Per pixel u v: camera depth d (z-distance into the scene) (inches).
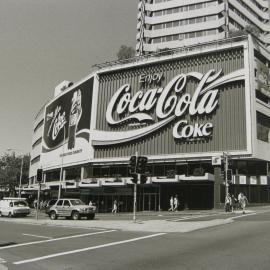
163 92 2086.6
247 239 608.7
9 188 3405.5
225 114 1893.5
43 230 893.8
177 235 717.3
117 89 2297.0
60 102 2915.8
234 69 1921.8
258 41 1991.9
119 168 2207.2
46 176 3070.9
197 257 462.3
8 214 1535.4
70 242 658.8
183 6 3358.8
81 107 2524.6
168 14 3388.3
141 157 1017.5
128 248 565.6
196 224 903.7
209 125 1914.4
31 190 3061.0
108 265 436.8
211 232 745.0
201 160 1907.0
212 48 1990.7
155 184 1967.3
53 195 2778.1
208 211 1592.0
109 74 2348.7
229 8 3275.1
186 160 1948.8
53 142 2930.6
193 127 1959.9
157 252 516.4
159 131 2073.1
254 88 1876.2
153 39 3403.1
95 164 2288.4
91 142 2310.5
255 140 1807.3
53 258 494.9
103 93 2351.1
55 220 1244.5
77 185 2258.9
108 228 906.1
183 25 3319.4
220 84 1927.9
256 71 1920.5
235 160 1845.5
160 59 2140.7
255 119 1836.9
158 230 819.4
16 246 622.5
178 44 3275.1
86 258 489.1
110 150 2240.4
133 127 2172.7
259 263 412.8
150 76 2172.7
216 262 425.7
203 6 3297.2
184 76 2047.2
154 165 2053.4
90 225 987.9
